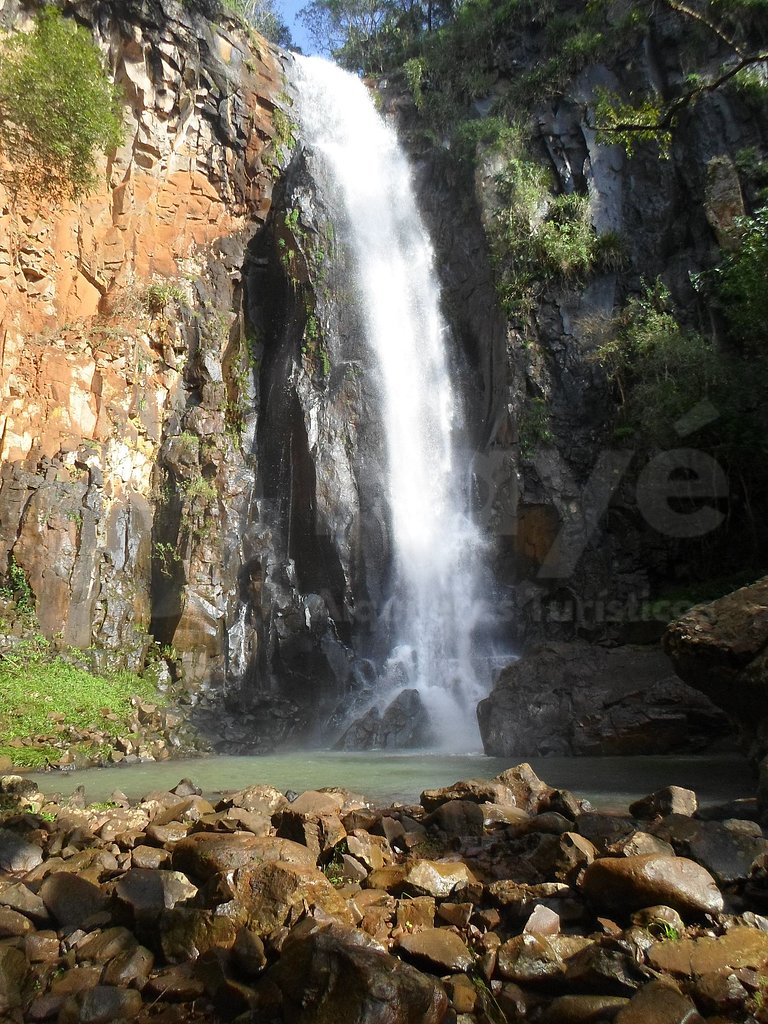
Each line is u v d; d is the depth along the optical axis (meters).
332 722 18.06
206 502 20.73
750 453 17.45
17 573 17.81
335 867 4.79
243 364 23.81
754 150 22.61
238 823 5.37
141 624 19.75
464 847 5.15
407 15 34.62
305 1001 3.15
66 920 4.21
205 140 24.80
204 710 17.91
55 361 20.05
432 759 12.87
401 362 23.98
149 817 6.73
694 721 12.72
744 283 17.38
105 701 16.33
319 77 29.23
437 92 29.69
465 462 23.66
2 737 13.53
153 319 22.55
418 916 4.10
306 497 21.19
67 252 21.34
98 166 21.80
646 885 3.86
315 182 24.92
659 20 25.38
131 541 20.25
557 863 4.55
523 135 25.69
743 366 18.11
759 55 11.54
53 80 17.22
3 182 19.17
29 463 19.11
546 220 23.83
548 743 12.91
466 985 3.44
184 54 24.05
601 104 13.13
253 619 20.20
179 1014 3.32
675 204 23.62
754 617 7.35
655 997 3.06
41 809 7.36
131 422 21.22
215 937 3.79
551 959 3.52
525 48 28.73
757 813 5.62
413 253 26.47
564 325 22.52
